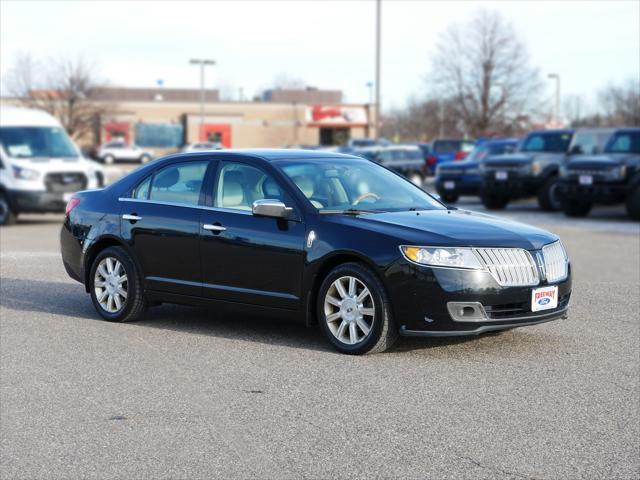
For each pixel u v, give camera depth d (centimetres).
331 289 686
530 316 662
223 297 747
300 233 700
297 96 8725
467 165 2405
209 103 7538
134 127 7400
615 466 445
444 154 3738
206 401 564
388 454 465
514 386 589
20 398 578
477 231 670
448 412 535
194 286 766
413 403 554
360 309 671
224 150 789
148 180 814
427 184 3434
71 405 561
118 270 820
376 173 783
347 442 485
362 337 675
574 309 866
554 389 581
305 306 700
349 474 439
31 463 462
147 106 7431
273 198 724
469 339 729
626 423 512
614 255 1272
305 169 744
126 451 477
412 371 629
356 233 673
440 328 646
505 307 655
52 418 536
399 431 502
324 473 441
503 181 2114
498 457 459
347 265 675
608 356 671
